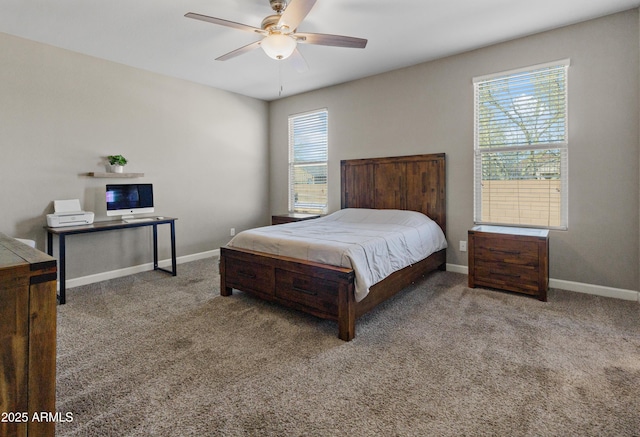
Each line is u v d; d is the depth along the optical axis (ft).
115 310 9.58
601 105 10.14
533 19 10.05
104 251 12.82
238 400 5.59
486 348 7.22
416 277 11.20
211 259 15.98
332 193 16.61
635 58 9.61
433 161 13.44
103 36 10.61
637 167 9.72
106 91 12.59
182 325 8.55
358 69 14.11
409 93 13.93
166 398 5.65
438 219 13.46
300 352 7.17
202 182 15.98
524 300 10.05
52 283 3.51
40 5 8.77
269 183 19.34
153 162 14.11
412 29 10.53
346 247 8.38
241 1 8.67
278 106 18.66
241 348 7.35
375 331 8.13
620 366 6.43
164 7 8.93
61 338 7.84
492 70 11.93
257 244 10.02
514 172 11.87
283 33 8.26
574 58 10.46
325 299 8.18
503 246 10.59
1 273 3.19
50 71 11.21
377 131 14.93
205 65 13.28
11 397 3.31
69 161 11.73
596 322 8.41
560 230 10.99
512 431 4.82
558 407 5.30
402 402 5.50
